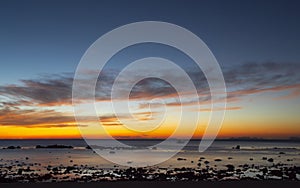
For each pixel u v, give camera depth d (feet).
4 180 23.81
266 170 31.01
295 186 19.01
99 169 31.71
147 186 18.85
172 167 33.65
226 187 18.71
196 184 19.42
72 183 19.44
